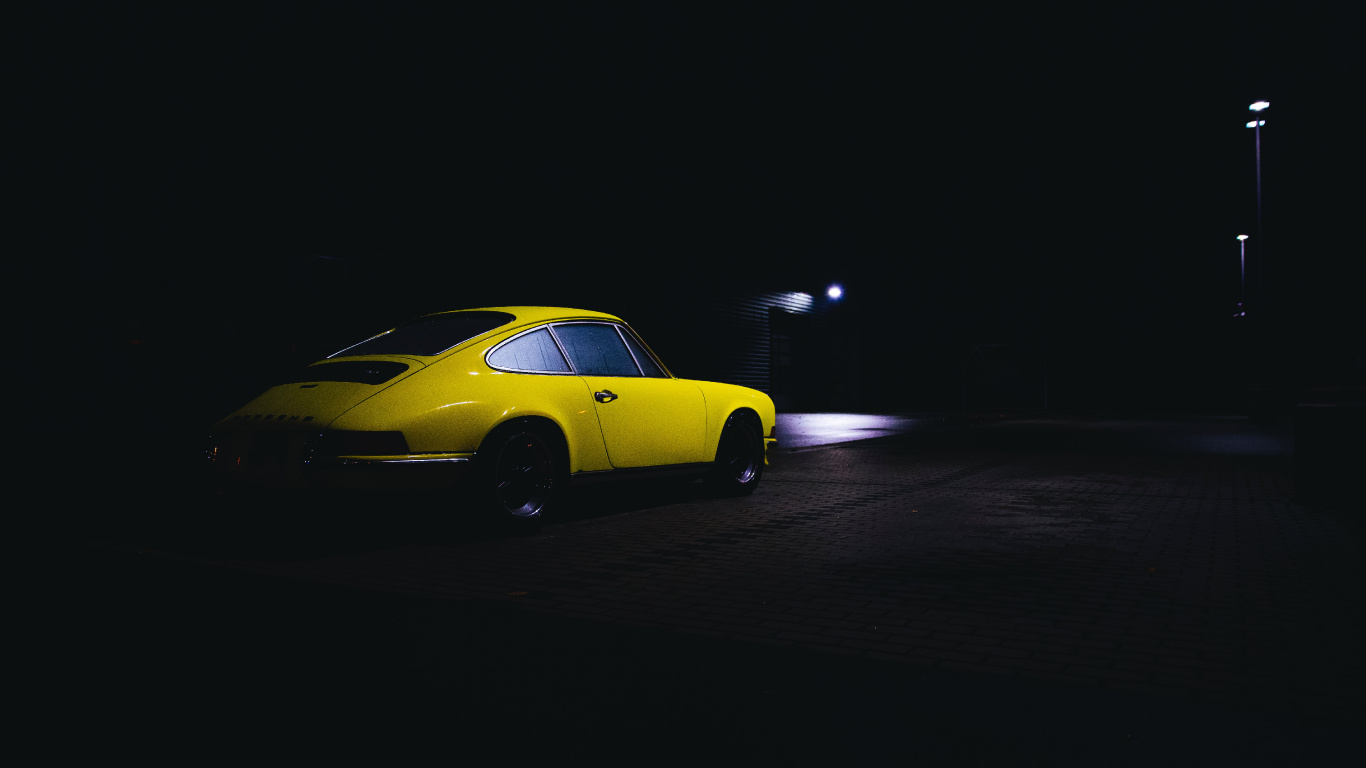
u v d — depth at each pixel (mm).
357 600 3994
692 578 4469
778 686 2893
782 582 4387
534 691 2840
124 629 3512
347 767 2273
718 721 2590
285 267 11688
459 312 6250
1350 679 2936
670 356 21062
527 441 5637
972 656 3205
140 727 2527
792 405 28938
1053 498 7574
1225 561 4906
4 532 5602
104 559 4840
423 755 2350
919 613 3803
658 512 6766
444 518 6254
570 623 3645
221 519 5941
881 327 40094
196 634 3449
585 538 5605
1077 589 4238
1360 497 6816
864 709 2684
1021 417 27328
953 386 39688
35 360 9266
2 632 3457
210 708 2680
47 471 8453
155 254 10305
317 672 3014
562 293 16406
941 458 11734
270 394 5363
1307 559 4957
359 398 4945
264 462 5051
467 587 4258
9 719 2582
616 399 6230
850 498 7590
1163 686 2875
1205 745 2395
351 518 6266
